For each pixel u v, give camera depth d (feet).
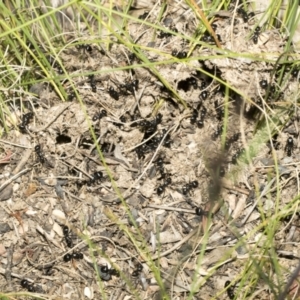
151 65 1.76
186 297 1.77
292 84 1.84
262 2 1.94
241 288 1.72
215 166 1.68
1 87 1.87
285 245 1.79
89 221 1.80
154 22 1.89
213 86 1.83
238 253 1.77
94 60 1.85
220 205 1.78
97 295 1.78
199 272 1.77
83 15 1.87
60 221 1.80
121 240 1.79
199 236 1.78
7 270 1.79
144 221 1.80
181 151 1.83
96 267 1.73
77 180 1.82
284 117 1.83
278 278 1.66
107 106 1.84
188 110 1.84
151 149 1.83
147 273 1.78
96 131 1.83
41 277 1.79
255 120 1.83
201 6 1.92
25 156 1.84
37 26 1.89
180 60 1.75
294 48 1.86
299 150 1.84
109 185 1.82
